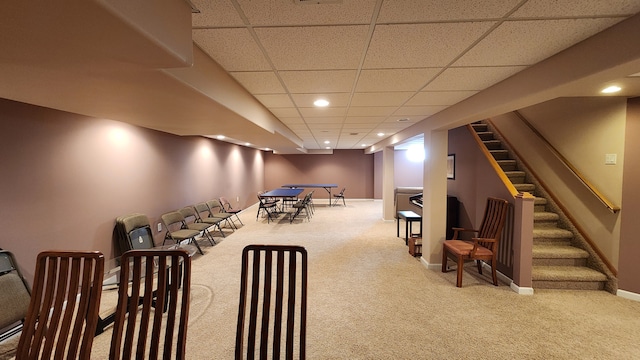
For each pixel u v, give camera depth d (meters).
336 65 1.98
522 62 1.90
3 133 2.22
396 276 3.59
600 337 2.26
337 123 4.66
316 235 5.82
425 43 1.62
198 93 1.73
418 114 3.79
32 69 1.27
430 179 3.87
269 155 11.66
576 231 3.44
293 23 1.38
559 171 3.69
